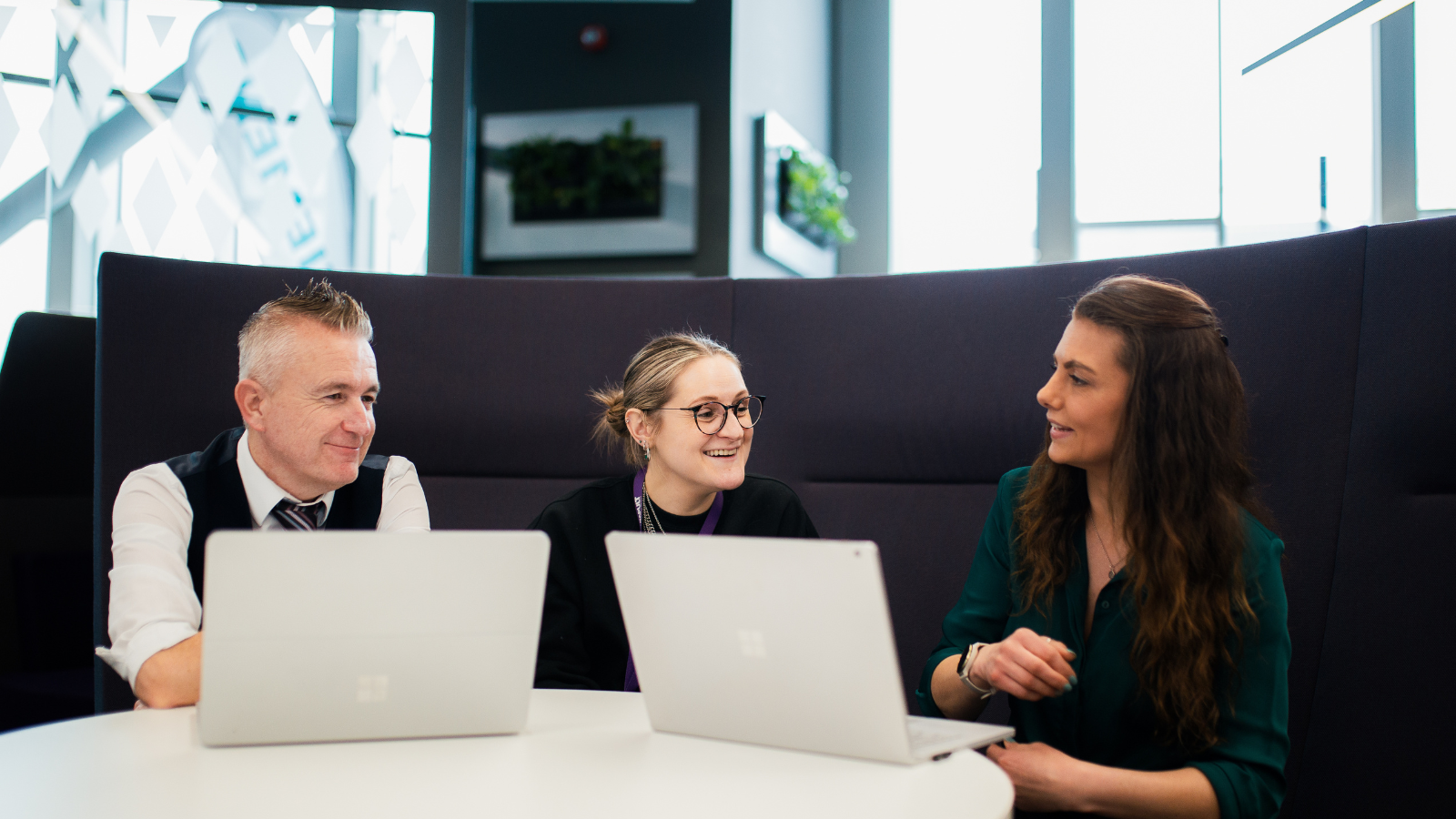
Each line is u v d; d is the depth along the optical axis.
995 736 0.98
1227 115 5.31
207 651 0.88
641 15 5.54
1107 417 1.26
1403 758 1.52
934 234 6.52
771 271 5.89
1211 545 1.19
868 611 0.84
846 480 2.00
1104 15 5.58
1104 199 5.60
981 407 1.89
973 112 6.39
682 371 1.56
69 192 2.63
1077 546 1.32
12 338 2.10
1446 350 1.53
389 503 1.59
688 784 0.81
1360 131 5.03
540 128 5.59
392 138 2.60
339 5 2.39
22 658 2.07
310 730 0.92
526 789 0.79
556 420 2.02
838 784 0.81
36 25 2.65
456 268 2.46
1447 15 4.86
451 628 0.93
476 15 5.68
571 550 1.56
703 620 0.93
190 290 1.87
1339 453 1.61
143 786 0.78
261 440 1.45
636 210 5.49
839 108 6.77
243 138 2.72
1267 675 1.17
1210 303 1.74
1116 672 1.23
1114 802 1.06
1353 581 1.58
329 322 1.43
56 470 2.13
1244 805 1.10
